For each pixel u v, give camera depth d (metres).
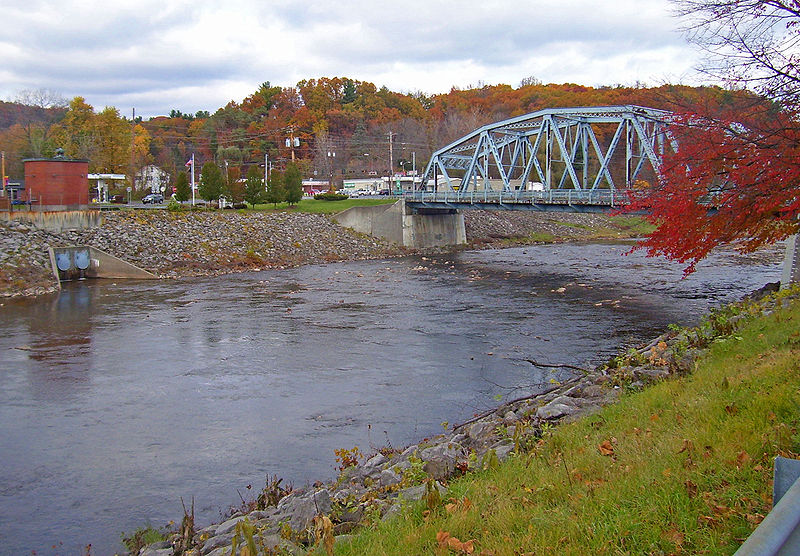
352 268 57.00
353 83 166.00
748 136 14.27
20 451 16.89
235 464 15.73
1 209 48.34
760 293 28.34
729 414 9.17
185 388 22.14
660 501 6.79
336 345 27.92
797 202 14.18
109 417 19.39
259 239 62.03
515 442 10.81
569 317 33.00
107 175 81.75
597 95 101.75
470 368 23.62
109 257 49.12
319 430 17.78
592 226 94.44
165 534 12.12
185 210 63.38
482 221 87.19
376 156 141.00
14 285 41.66
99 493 14.40
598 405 13.21
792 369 10.45
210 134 137.50
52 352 27.20
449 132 133.50
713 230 16.36
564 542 6.51
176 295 41.84
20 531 12.80
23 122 120.62
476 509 7.98
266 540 9.11
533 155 62.28
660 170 18.36
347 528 8.98
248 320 33.69
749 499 6.45
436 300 39.44
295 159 132.25
